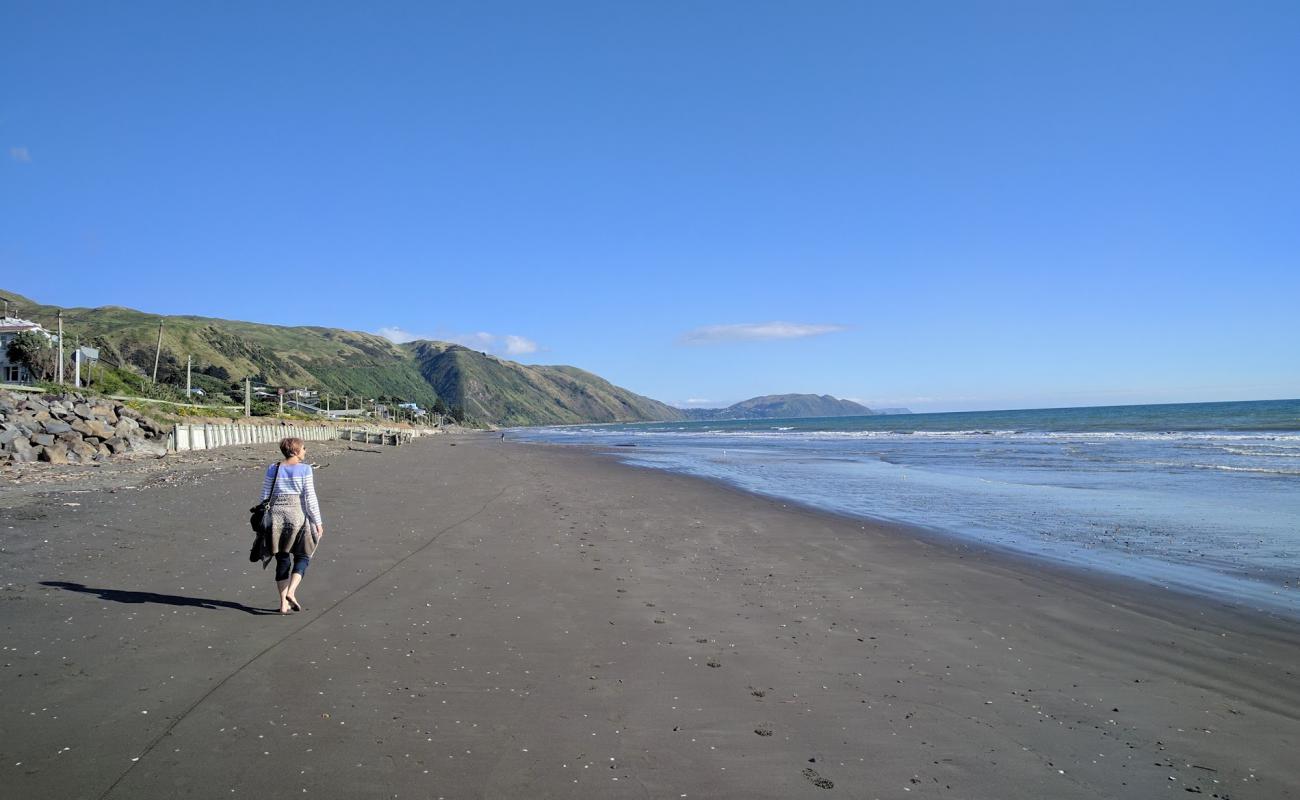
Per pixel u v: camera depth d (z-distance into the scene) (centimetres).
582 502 1659
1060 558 1050
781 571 953
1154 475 2169
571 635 650
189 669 519
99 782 362
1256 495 1686
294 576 676
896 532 1276
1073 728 484
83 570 796
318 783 372
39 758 382
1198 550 1098
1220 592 852
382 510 1416
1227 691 554
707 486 2075
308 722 443
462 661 569
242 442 3716
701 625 696
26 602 662
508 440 8144
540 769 401
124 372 5559
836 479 2278
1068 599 822
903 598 821
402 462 2978
